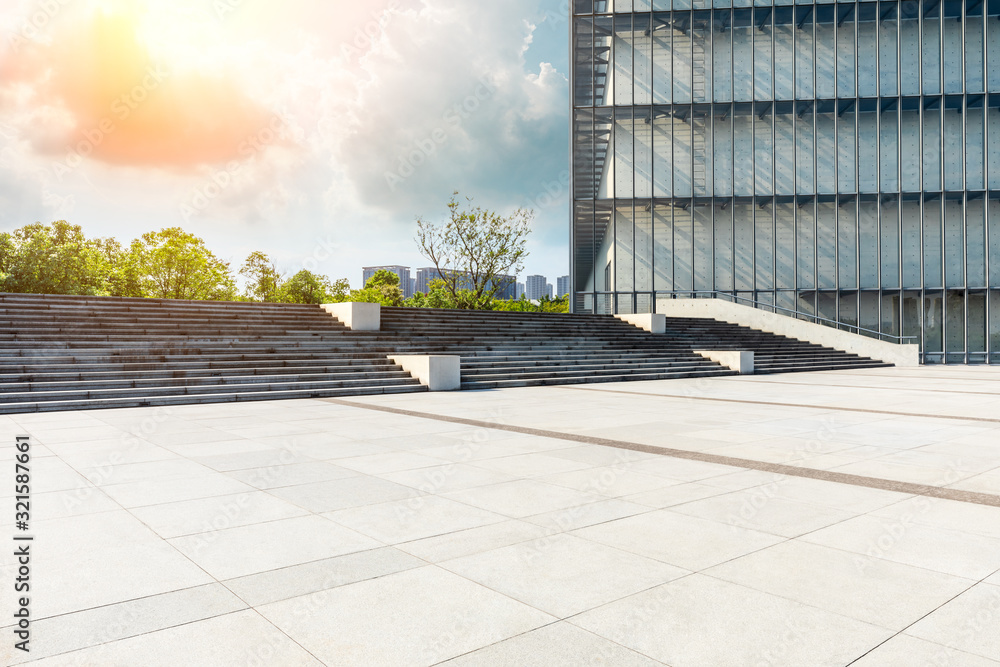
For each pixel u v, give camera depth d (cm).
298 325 2048
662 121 3597
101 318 1730
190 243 4322
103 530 484
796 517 518
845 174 3519
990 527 489
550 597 361
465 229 3919
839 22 3522
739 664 287
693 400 1472
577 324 2734
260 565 412
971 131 3441
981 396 1563
